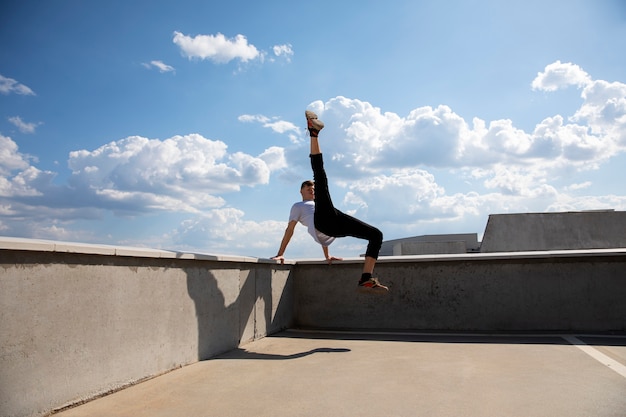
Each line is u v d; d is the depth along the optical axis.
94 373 2.46
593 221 12.72
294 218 4.92
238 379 2.94
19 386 2.00
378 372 3.11
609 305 5.02
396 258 5.57
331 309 5.77
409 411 2.25
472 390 2.61
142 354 2.88
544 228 12.99
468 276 5.39
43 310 2.14
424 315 5.47
